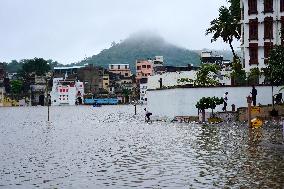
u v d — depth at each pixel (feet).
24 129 182.09
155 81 256.32
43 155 91.56
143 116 277.03
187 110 191.72
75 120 253.65
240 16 234.79
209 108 185.06
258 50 207.10
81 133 151.33
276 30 203.72
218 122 167.02
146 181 60.18
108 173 67.51
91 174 67.10
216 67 215.92
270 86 176.35
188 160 77.61
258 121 138.82
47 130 172.76
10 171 71.36
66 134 148.36
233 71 208.03
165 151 91.86
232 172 63.87
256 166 67.82
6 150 101.96
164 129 152.25
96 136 136.46
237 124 152.76
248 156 78.59
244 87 180.96
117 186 57.57
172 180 60.03
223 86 183.73
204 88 187.52
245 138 107.55
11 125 215.31
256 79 180.96
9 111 453.58
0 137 140.46
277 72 163.63
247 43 209.36
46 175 67.15
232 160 74.95
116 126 185.47
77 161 81.51
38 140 127.24
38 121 250.57
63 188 57.36
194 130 140.26
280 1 203.21
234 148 90.48
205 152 86.99
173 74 242.17
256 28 207.92
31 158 87.10
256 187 53.36
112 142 115.44
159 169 69.41
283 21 202.18
